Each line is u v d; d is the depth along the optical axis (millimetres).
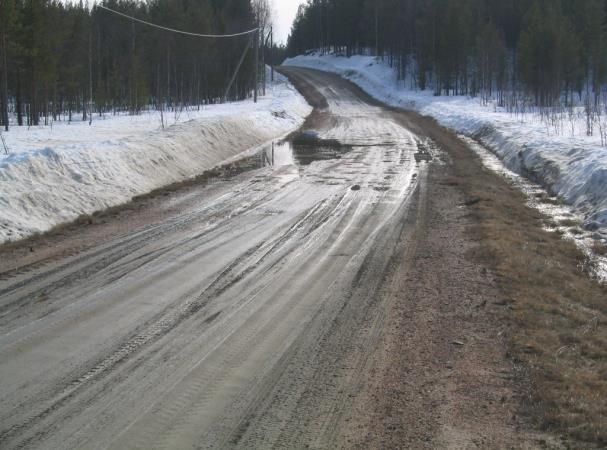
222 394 5410
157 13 58594
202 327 6969
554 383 5527
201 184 17453
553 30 54031
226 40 68625
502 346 6426
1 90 38219
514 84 64062
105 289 8258
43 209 12344
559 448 4516
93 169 15164
